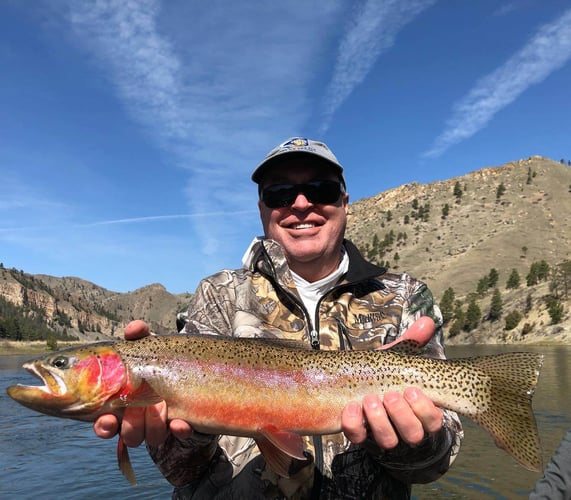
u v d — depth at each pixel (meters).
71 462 2.74
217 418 0.69
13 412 4.41
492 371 0.72
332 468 0.68
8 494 2.22
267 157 0.82
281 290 0.80
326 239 0.82
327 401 0.71
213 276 0.87
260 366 0.71
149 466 2.64
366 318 0.80
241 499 0.67
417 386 0.72
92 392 0.70
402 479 0.67
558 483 0.81
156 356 0.71
